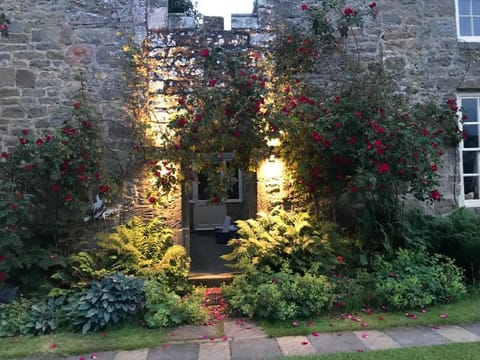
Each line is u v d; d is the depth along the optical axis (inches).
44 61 252.5
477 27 288.5
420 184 216.2
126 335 173.6
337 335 169.5
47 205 242.4
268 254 219.0
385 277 207.3
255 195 264.2
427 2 278.2
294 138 234.2
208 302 217.6
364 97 226.7
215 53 221.5
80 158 224.2
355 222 258.8
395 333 170.1
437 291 200.5
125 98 251.1
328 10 253.3
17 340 170.1
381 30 271.4
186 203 255.3
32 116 250.7
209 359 150.9
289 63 253.0
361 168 208.5
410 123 220.1
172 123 219.9
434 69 276.1
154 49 252.4
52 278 216.4
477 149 281.7
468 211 250.5
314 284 195.8
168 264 221.3
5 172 223.6
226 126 219.6
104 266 224.1
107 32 254.1
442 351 148.7
